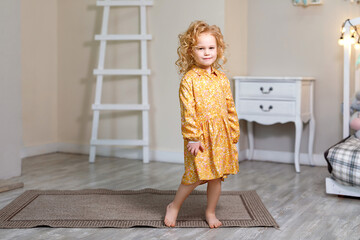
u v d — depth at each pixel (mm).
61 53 4543
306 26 3980
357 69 3600
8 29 3328
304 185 3232
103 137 4355
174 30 4012
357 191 2801
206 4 3863
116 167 3832
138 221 2355
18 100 3422
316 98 3979
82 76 4457
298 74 4039
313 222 2387
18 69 3406
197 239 2123
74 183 3236
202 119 2182
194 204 2680
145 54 4055
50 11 4477
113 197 2832
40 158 4223
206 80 2223
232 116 2330
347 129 3357
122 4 4109
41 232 2211
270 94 3748
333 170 2854
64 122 4570
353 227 2309
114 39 4113
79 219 2391
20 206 2605
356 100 3395
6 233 2189
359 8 3760
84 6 4398
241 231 2236
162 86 4094
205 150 2178
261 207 2623
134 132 4238
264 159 4223
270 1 4117
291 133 4094
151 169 3758
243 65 4215
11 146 3387
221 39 2277
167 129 4094
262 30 4176
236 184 3248
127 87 4242
